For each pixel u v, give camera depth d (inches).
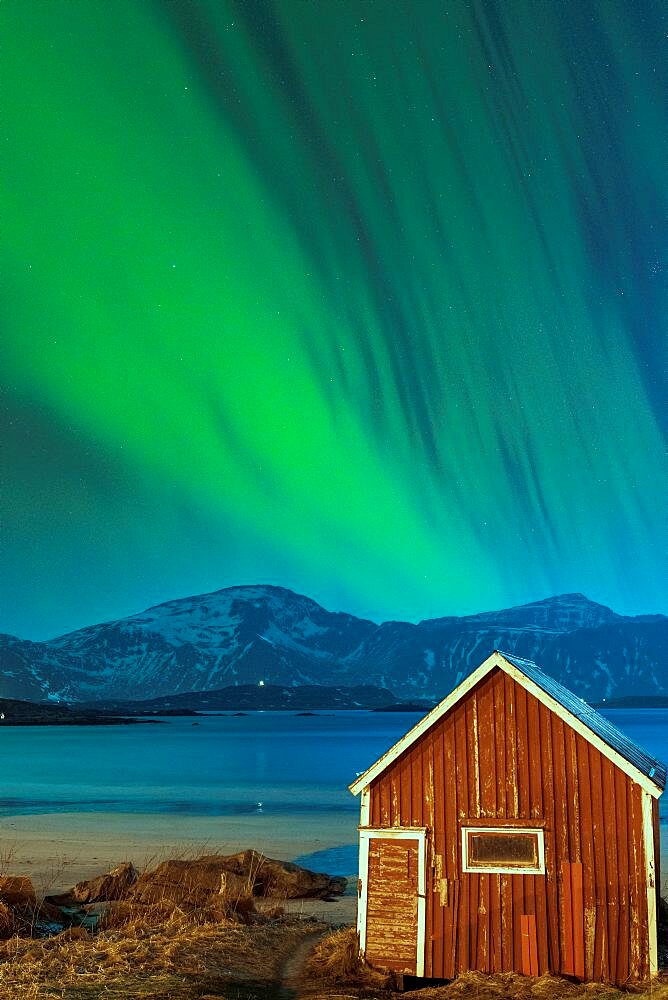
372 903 749.3
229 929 884.6
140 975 703.1
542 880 724.0
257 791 2940.5
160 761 4677.7
